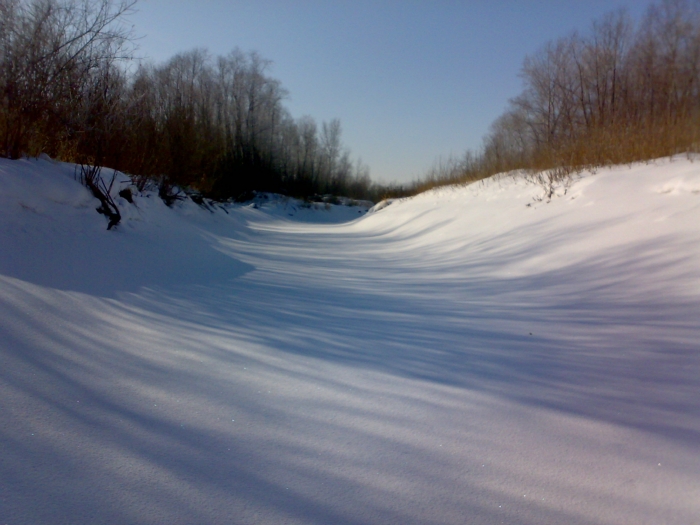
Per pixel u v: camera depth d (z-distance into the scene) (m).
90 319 3.62
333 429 2.44
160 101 13.62
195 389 2.78
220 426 2.39
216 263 7.54
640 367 3.34
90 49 7.19
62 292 3.95
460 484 2.03
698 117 10.88
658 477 2.09
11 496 1.75
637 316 4.52
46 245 4.79
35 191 5.35
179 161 13.81
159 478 1.95
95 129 7.36
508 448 2.31
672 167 8.27
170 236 7.46
